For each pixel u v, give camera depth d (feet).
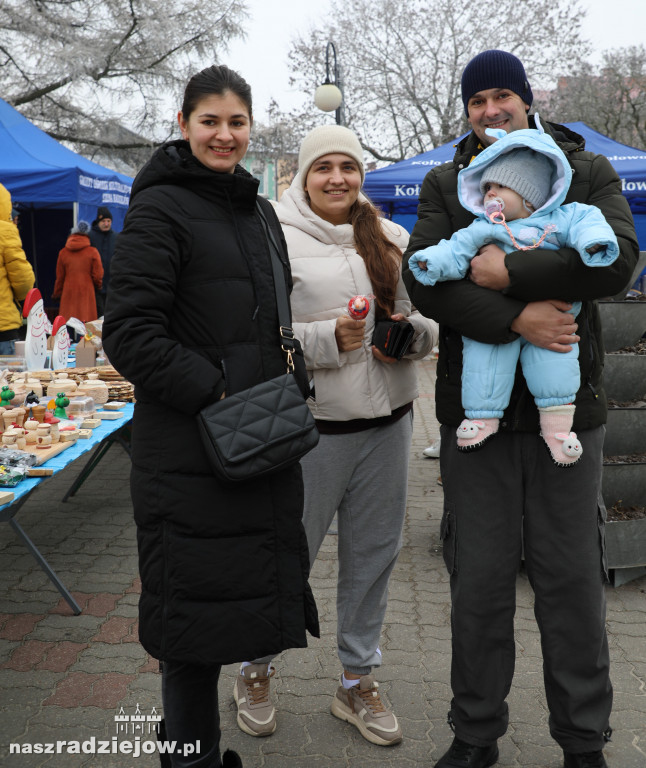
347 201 7.64
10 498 8.66
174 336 5.58
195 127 5.63
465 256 6.20
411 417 8.02
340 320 7.11
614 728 7.97
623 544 11.23
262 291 5.78
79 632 10.16
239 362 5.62
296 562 5.84
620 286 6.06
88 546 13.44
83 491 16.66
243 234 5.76
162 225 5.38
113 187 31.50
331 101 35.04
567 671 6.71
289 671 9.18
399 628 10.34
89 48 57.26
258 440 5.36
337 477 7.59
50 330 15.83
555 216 6.10
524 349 6.31
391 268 7.55
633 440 11.81
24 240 46.91
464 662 6.87
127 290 5.30
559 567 6.57
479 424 6.37
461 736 6.98
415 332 7.72
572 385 6.17
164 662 5.95
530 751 7.58
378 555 7.84
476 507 6.70
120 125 63.41
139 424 5.65
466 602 6.79
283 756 7.55
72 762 7.40
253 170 75.00
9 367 14.79
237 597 5.57
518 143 6.00
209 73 5.67
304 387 6.23
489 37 68.08
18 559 12.79
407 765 7.42
